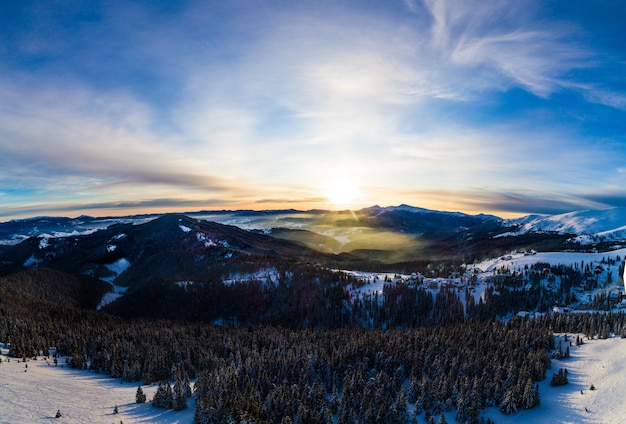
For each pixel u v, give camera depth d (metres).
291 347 119.06
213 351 119.94
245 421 69.06
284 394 83.19
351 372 100.19
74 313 186.00
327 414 75.00
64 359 111.69
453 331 138.75
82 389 84.38
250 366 98.44
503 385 91.62
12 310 155.88
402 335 136.88
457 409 83.88
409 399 90.56
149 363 100.62
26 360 101.88
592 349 111.69
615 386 88.50
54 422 65.00
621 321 129.00
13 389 75.69
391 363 104.81
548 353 111.56
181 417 73.50
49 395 76.38
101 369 104.75
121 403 79.12
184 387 83.81
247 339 137.50
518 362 101.94
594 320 130.62
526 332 126.44
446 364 102.75
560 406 86.50
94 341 121.62
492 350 112.81
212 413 69.56
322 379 98.69
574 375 99.06
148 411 75.75
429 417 83.38
